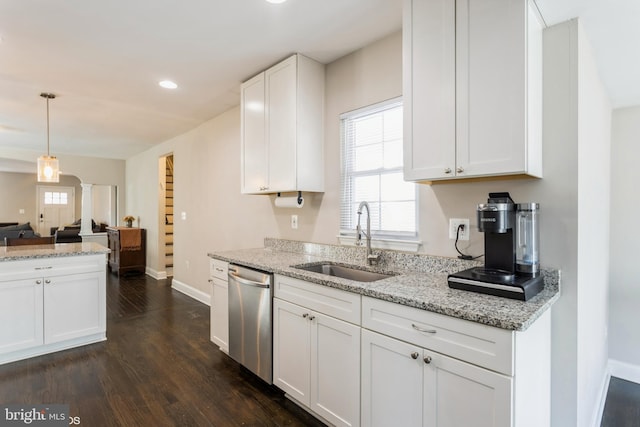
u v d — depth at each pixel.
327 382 1.85
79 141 5.60
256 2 1.90
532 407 1.36
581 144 1.66
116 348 3.01
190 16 2.03
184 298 4.68
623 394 2.48
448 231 2.01
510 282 1.47
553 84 1.66
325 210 2.75
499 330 1.20
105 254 3.20
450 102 1.64
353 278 2.38
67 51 2.45
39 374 2.52
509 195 1.69
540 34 1.66
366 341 1.64
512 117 1.47
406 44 1.80
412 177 1.78
